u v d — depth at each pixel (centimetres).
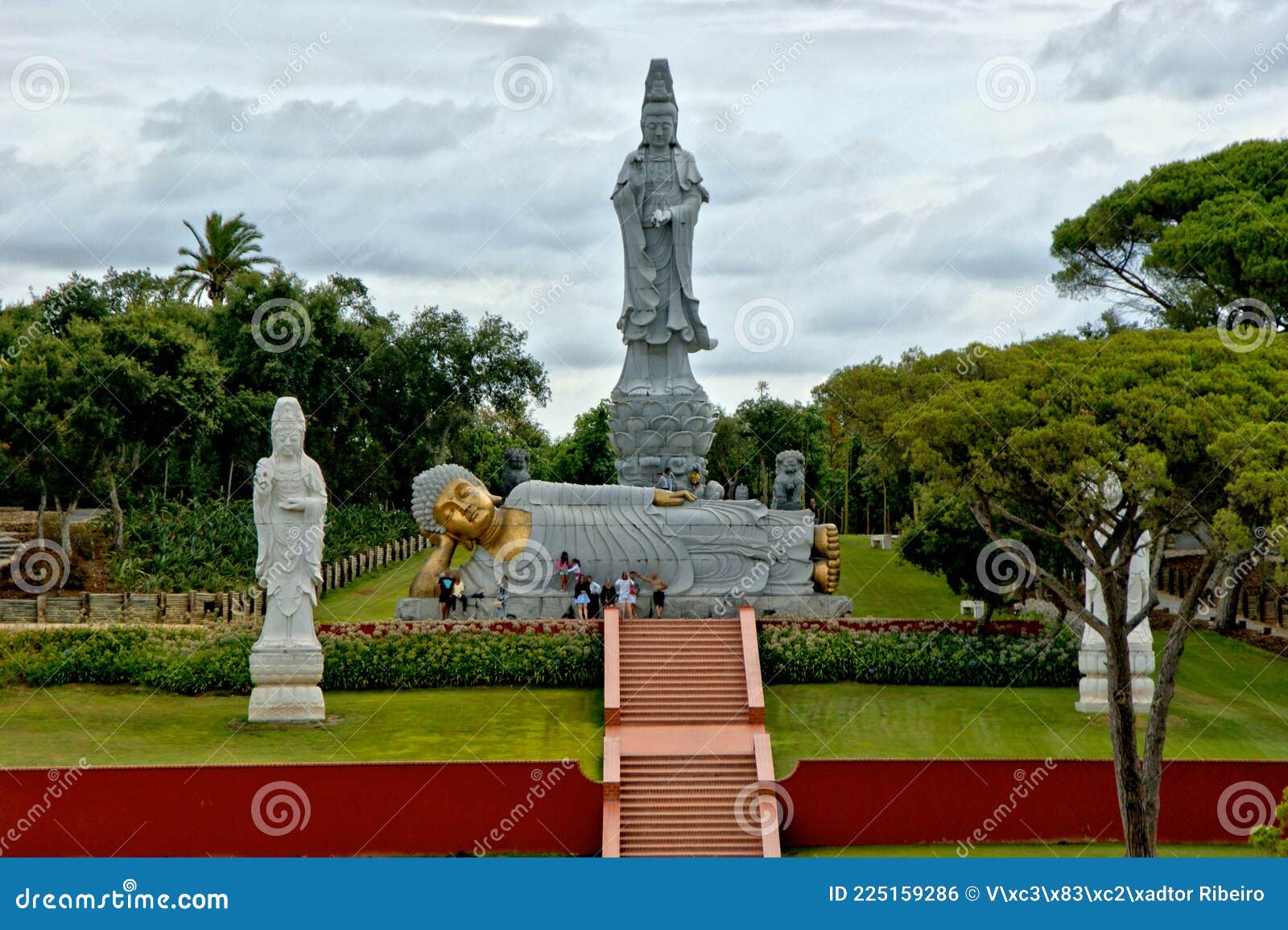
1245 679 5319
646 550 5600
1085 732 4581
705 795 4062
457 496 5594
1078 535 3794
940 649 5162
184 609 5625
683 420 6072
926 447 3928
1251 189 6303
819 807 4016
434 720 4609
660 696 4684
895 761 4031
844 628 5334
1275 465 3438
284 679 4588
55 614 5541
